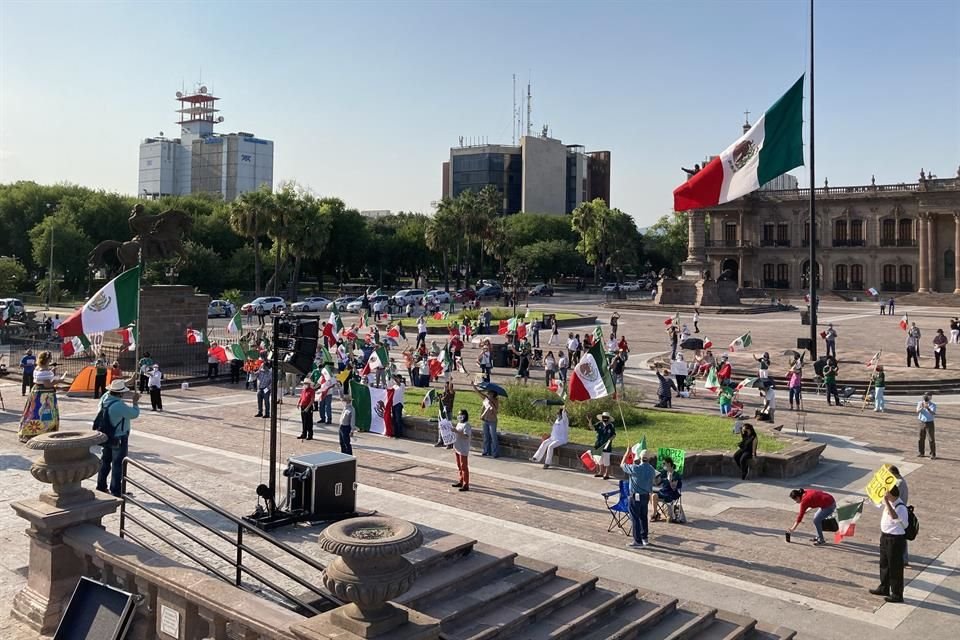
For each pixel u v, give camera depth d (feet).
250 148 636.07
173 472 52.26
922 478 63.41
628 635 32.63
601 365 63.46
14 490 46.62
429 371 105.09
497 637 30.19
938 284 311.27
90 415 80.69
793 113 73.20
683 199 75.82
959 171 301.43
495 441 67.56
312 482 40.83
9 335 147.84
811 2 111.96
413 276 384.47
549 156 580.30
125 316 79.82
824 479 63.05
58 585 29.66
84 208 280.51
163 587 26.76
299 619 23.77
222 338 148.66
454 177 586.86
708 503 55.67
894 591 38.70
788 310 262.06
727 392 85.92
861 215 328.29
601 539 46.62
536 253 396.16
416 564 32.96
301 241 261.24
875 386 94.02
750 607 37.88
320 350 101.45
